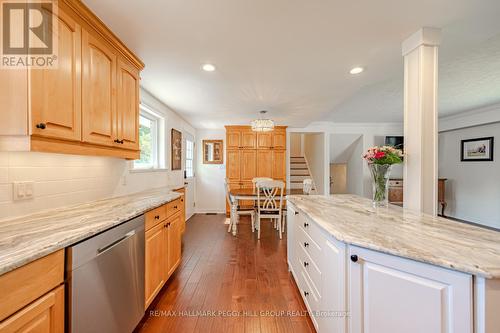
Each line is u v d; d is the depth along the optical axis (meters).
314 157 6.64
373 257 1.01
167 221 2.09
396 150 1.74
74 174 1.73
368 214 1.57
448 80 2.81
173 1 1.32
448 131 5.27
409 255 0.89
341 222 1.35
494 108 4.08
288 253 2.51
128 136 1.88
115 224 1.27
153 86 2.72
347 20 1.51
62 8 1.22
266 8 1.39
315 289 1.53
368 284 1.03
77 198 1.76
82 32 1.36
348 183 6.94
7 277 0.76
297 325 1.64
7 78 1.05
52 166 1.54
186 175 4.95
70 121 1.28
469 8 1.39
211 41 1.76
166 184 3.65
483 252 0.88
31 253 0.83
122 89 1.79
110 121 1.64
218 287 2.14
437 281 0.84
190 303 1.90
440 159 5.48
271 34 1.67
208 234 3.84
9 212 1.27
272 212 3.70
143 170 2.87
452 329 0.81
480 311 0.76
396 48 1.88
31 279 0.83
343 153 6.63
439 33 1.62
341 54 1.97
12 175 1.28
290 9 1.40
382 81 2.82
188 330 1.59
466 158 4.90
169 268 2.14
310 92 2.95
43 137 1.13
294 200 2.27
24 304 0.81
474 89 3.15
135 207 1.63
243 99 3.26
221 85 2.70
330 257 1.27
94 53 1.47
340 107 4.23
